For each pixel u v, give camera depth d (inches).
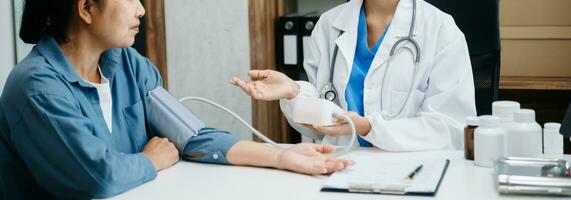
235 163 58.1
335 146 66.3
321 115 59.7
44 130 51.1
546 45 109.7
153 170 54.2
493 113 56.6
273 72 63.8
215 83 107.6
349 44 76.0
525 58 111.2
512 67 112.1
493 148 54.7
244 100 111.0
